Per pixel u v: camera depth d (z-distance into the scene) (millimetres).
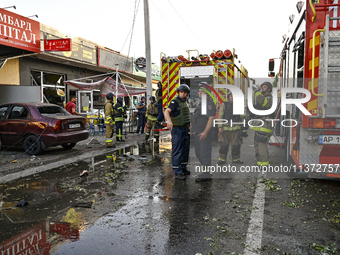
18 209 3967
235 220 3523
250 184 4980
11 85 11797
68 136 7926
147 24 13586
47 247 2902
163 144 10109
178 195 4492
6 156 7609
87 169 6320
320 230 3227
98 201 4258
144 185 5066
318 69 4301
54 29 13531
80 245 2941
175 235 3150
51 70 14391
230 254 2754
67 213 3805
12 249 2857
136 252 2797
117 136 10469
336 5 4160
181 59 9945
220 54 9414
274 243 2953
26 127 7758
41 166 6395
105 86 15250
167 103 10188
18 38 10164
